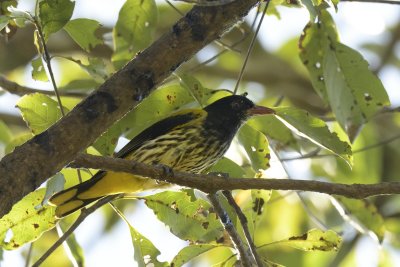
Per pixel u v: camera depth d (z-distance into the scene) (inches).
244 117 430.6
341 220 571.2
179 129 419.2
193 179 315.3
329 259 593.3
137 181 379.9
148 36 424.2
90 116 274.5
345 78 407.8
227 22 293.7
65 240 351.3
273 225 600.4
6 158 259.9
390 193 312.5
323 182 313.9
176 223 361.7
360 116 408.8
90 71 375.6
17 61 676.1
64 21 324.5
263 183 315.9
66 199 373.7
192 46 290.5
